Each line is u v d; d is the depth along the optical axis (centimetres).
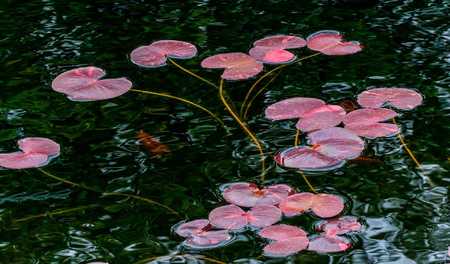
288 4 427
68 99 352
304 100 336
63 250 264
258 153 310
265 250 256
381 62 368
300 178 295
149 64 374
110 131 329
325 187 289
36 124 336
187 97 350
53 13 430
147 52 383
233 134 323
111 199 289
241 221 268
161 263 254
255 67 365
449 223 269
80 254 261
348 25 400
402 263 251
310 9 420
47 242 268
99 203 288
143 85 360
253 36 395
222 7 429
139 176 302
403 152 307
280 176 296
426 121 324
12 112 345
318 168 299
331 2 426
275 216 270
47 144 319
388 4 422
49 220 280
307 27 400
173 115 338
